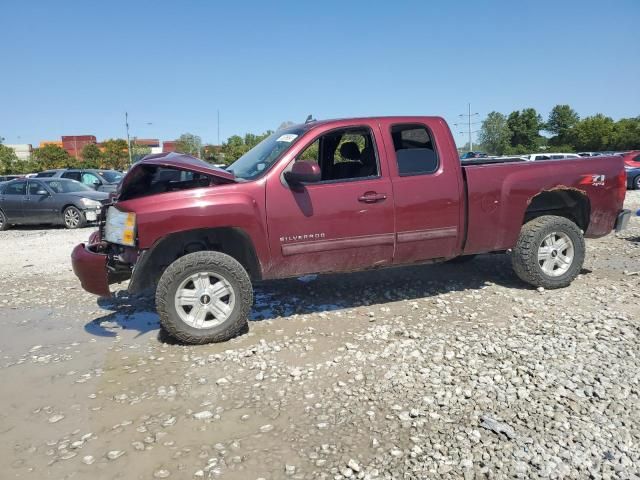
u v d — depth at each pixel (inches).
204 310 177.5
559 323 181.6
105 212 200.8
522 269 222.5
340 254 193.8
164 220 172.2
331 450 111.9
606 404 125.5
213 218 175.6
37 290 267.3
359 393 136.5
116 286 271.0
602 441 110.8
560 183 222.1
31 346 185.2
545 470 102.2
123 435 121.5
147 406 135.2
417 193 200.1
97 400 139.9
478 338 171.0
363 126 198.4
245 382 146.8
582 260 227.1
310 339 177.9
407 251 203.0
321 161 226.1
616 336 166.6
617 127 2583.7
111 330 200.4
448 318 193.9
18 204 553.3
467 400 129.7
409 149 204.5
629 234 381.1
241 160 219.5
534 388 134.3
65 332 199.8
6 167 2267.5
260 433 119.9
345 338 177.5
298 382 144.9
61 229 547.8
